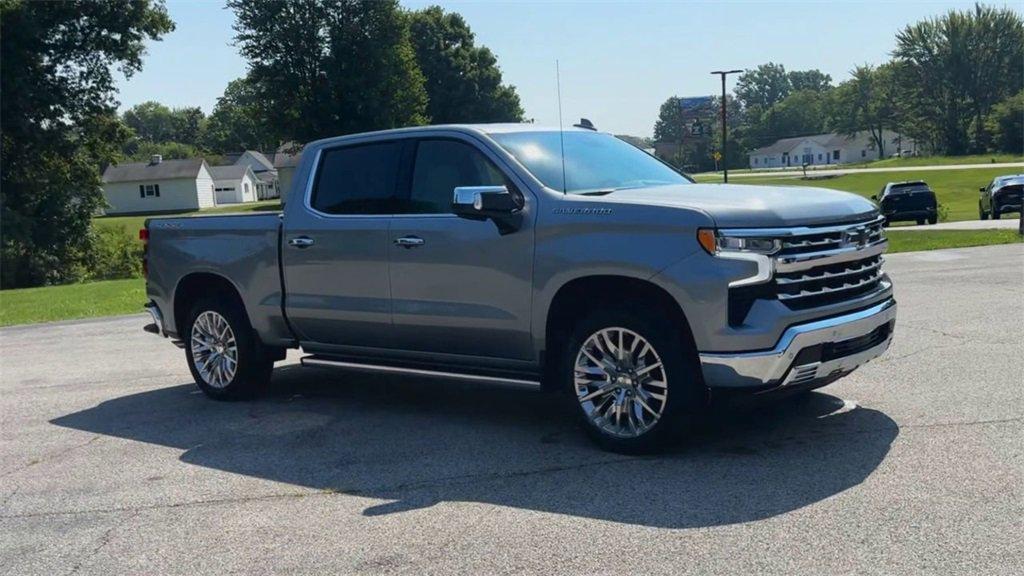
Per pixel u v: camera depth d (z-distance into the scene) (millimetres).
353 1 61906
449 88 78812
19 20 40375
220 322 7891
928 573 3754
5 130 41094
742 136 167875
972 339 8484
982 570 3750
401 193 6645
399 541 4512
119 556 4555
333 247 6902
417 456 5922
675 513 4613
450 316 6285
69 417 7723
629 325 5469
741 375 5125
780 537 4215
